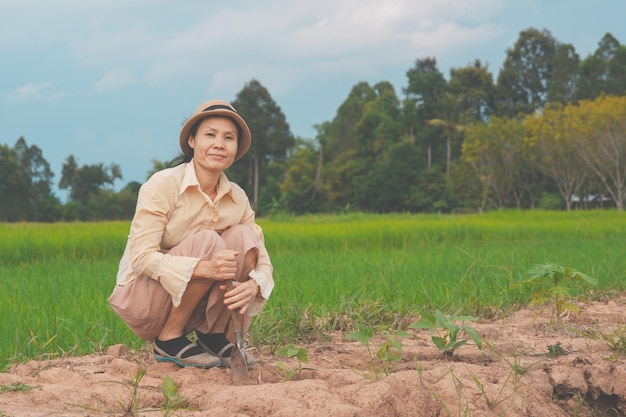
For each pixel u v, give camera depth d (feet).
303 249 48.34
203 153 12.14
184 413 9.65
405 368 13.10
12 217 210.38
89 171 255.50
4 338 15.97
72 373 11.55
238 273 12.14
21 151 238.89
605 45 211.82
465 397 10.96
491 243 51.80
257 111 213.05
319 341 16.40
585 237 57.62
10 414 9.30
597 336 16.30
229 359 12.35
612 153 143.13
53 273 31.07
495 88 237.25
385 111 219.00
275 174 218.18
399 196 178.19
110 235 46.16
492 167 162.81
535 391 11.97
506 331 17.08
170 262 11.55
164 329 12.36
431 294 22.06
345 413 9.36
